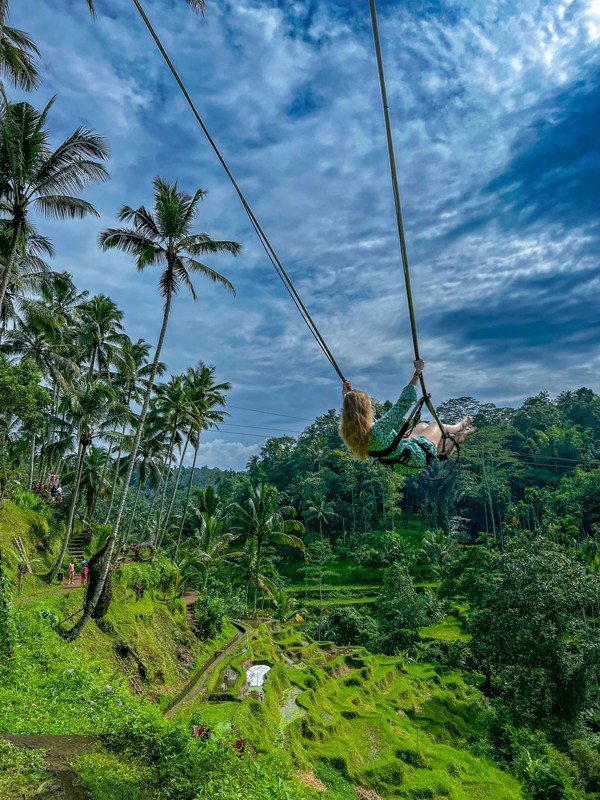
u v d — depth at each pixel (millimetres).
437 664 41719
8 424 33906
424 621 49219
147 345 48000
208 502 46875
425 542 75250
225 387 46125
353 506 89125
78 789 5141
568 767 26188
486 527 88750
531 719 30594
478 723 32000
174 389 40500
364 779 22359
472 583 37594
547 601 31578
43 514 36188
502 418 112875
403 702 33438
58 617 22266
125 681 17219
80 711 10594
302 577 77625
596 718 30734
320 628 51781
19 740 6199
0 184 20109
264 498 48031
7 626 14820
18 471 45469
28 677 13109
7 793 4680
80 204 21141
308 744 23469
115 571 29812
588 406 114125
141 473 47844
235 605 43406
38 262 27781
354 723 27703
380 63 2609
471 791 23906
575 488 80375
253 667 31156
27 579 27719
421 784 22859
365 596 69375
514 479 97188
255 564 48844
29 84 17031
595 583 32438
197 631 33469
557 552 34625
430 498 91938
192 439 47438
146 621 27875
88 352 40281
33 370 28641
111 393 33656
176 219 23172
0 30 10320
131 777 5836
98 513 63062
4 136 18953
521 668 31562
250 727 20781
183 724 8562
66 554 35438
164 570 37125
